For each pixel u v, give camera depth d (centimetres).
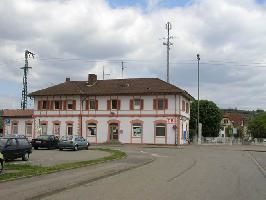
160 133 6444
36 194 1352
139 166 2644
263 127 13325
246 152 4681
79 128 6850
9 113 7400
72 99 6938
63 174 2014
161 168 2506
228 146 6469
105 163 2795
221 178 1962
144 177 1981
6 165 2375
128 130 6600
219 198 1349
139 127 6544
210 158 3512
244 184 1739
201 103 9612
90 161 2805
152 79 6856
